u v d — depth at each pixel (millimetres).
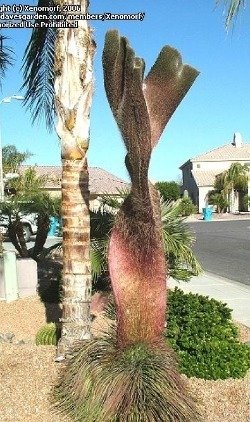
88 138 6379
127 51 3965
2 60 13094
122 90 4129
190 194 63375
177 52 4445
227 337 6656
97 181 38719
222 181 57469
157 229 4781
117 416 4766
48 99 10414
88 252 6441
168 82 4434
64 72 6285
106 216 9211
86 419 4879
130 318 4902
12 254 11211
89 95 6328
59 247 12852
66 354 5887
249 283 14406
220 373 6188
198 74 4484
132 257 4785
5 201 13836
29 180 22016
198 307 7027
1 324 9312
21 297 11305
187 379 6156
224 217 50438
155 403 4730
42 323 9320
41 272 13648
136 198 4477
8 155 42938
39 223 13625
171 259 9688
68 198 6359
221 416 5211
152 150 4418
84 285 6387
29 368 6277
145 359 4867
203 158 62594
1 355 6770
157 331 4980
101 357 5043
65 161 6355
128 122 4098
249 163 62750
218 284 14172
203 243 26484
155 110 4449
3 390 5695
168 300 7043
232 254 21766
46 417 5070
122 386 4781
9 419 5066
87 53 6312
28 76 10133
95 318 8461
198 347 6324
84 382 5039
